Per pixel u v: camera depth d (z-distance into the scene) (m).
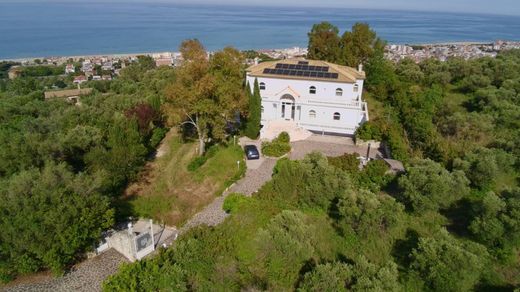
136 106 53.81
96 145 42.12
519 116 48.97
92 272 28.05
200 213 33.66
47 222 25.69
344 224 29.38
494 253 28.33
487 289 25.72
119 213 34.69
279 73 50.75
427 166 33.97
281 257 25.47
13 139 40.00
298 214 28.48
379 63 64.81
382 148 45.31
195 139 49.34
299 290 22.61
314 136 49.59
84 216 27.41
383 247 28.78
